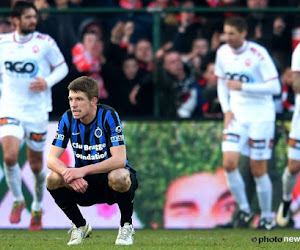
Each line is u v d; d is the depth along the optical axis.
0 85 31.08
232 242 22.80
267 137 32.69
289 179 32.84
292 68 31.97
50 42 30.92
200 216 33.56
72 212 19.81
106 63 34.09
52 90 34.06
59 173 18.81
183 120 33.84
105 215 33.44
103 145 19.09
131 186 19.09
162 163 33.72
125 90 34.12
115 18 33.94
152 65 34.09
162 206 33.69
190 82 34.09
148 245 20.52
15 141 30.03
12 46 30.70
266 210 32.97
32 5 30.62
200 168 33.69
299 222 33.59
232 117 32.50
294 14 34.00
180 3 38.78
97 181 19.02
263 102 32.66
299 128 32.44
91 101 18.73
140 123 33.94
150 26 33.97
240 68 32.56
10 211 33.47
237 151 32.25
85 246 19.38
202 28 33.97
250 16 34.03
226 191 33.56
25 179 33.66
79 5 37.97
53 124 33.78
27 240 23.52
